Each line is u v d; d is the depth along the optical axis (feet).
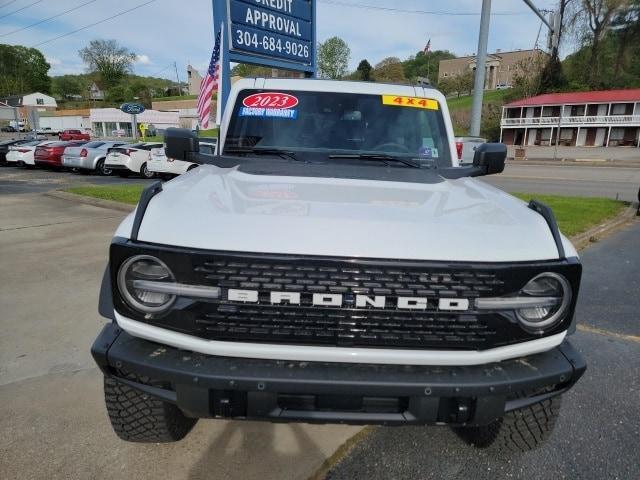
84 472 7.90
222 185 7.89
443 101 11.55
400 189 8.21
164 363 6.17
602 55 198.49
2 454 8.26
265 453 8.43
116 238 6.27
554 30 48.24
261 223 6.24
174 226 6.26
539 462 8.40
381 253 6.01
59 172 70.69
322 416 6.22
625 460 8.48
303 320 6.09
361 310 6.06
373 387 6.02
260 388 5.99
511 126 184.85
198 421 9.26
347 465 8.27
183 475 7.87
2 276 17.78
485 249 6.19
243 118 11.07
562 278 6.36
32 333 12.91
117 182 55.01
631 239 26.25
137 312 6.27
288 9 32.09
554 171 80.69
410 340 6.15
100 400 9.88
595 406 10.15
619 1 187.62
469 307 6.15
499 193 8.76
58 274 18.07
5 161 83.92
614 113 168.04
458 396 6.15
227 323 6.12
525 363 6.56
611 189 51.42
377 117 11.12
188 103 295.48
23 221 28.76
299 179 8.57
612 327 14.37
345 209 6.79
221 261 5.98
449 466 8.27
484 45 41.11
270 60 31.32
